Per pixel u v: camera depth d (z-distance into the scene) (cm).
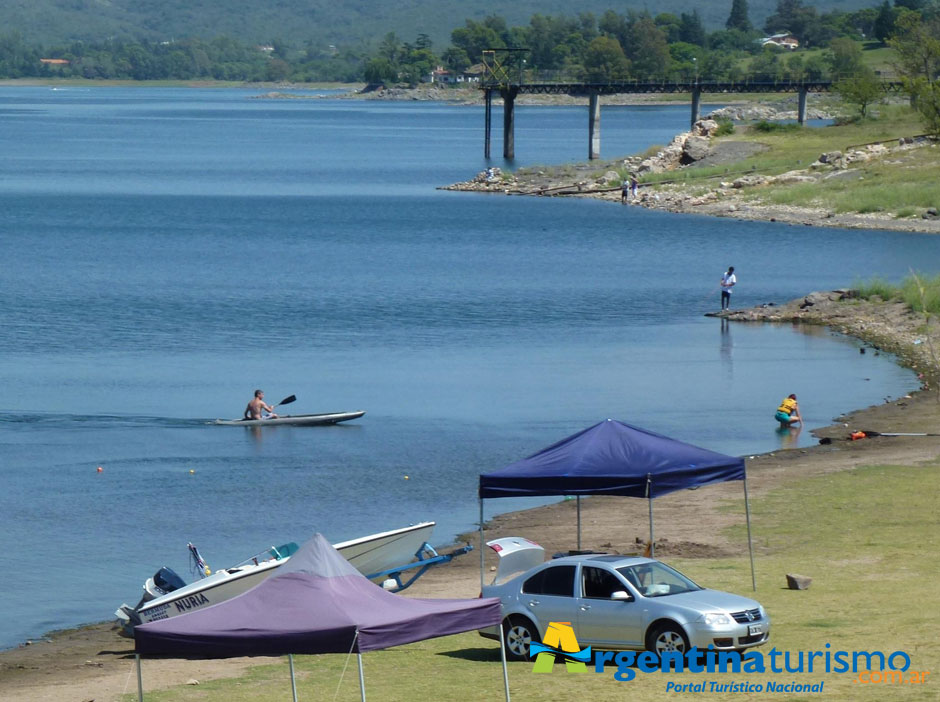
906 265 13925
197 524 5200
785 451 6425
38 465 6266
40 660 3653
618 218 19450
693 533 4853
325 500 5600
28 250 16150
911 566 4128
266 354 9525
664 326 10781
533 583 3198
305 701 2991
